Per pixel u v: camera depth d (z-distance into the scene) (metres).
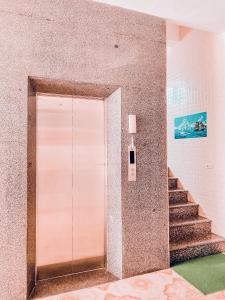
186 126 4.72
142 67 3.11
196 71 4.46
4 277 2.47
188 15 3.17
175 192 4.54
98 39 2.87
